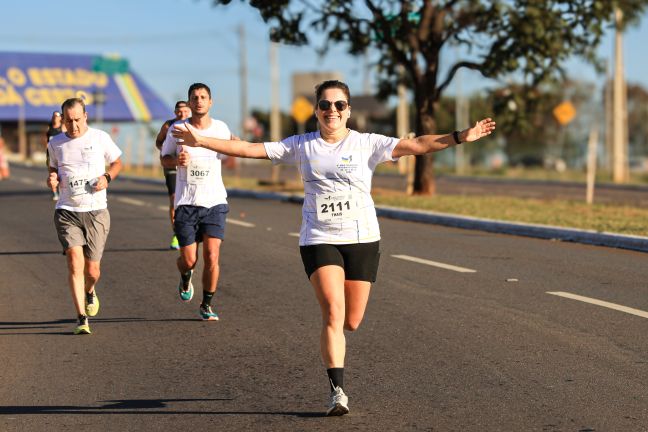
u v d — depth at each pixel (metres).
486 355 17.77
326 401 14.97
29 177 98.94
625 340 18.86
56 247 35.16
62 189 20.19
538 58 58.38
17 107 193.88
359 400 14.98
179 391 15.73
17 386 16.17
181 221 21.28
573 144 171.50
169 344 19.19
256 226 41.50
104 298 24.44
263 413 14.41
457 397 15.03
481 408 14.41
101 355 18.33
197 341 19.42
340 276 14.09
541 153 173.75
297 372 16.81
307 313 22.08
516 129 64.31
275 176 76.94
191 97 21.00
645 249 33.06
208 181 21.25
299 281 26.58
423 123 60.12
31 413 14.62
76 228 20.22
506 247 34.03
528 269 28.36
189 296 22.45
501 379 16.08
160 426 13.89
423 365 17.09
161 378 16.58
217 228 21.28
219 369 17.12
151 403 15.07
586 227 37.94
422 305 22.70
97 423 14.09
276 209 51.72
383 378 16.27
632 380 15.92
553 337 19.19
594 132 55.50
